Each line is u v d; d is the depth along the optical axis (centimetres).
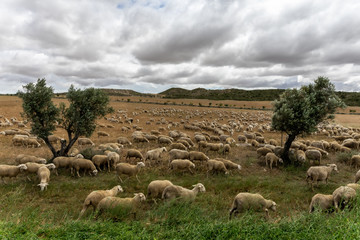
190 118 5312
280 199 960
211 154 1825
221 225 521
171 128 3544
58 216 744
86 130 1513
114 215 683
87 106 1484
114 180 1170
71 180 1164
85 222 570
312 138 2831
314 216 527
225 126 3559
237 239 462
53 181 1138
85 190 1022
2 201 832
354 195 684
